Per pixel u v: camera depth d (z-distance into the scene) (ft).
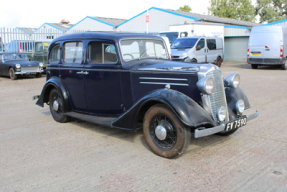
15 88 35.14
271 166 11.69
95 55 16.07
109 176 11.07
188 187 10.05
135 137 15.85
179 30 61.31
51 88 19.54
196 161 12.32
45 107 24.30
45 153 13.60
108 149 14.01
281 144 14.26
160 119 12.87
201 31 61.82
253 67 54.70
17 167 12.04
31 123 19.15
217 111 12.75
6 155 13.41
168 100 11.99
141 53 16.10
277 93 28.37
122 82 14.93
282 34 48.01
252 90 30.27
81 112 17.65
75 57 17.30
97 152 13.62
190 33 59.57
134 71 14.38
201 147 14.03
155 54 16.97
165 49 17.79
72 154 13.42
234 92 14.83
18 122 19.42
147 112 13.14
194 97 12.80
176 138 12.19
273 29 48.49
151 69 13.84
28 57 53.67
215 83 12.94
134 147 14.23
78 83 17.16
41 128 17.92
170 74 13.26
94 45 16.07
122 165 12.07
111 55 15.30
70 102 18.07
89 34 16.39
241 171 11.28
